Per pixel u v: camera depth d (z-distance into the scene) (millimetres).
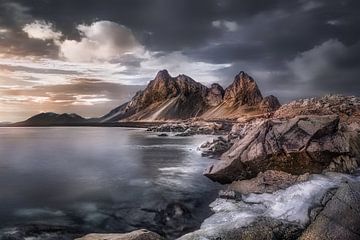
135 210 17531
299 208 12859
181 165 31328
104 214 16906
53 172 28562
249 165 20500
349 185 12391
